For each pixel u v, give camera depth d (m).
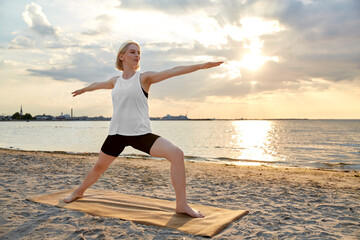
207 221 2.96
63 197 3.88
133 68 3.24
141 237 2.51
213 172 8.55
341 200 4.38
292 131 71.25
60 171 6.97
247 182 6.36
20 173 6.33
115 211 3.28
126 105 3.08
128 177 6.54
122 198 3.88
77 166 8.30
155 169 8.44
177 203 3.20
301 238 2.60
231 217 3.14
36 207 3.41
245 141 35.72
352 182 7.05
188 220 2.98
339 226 2.99
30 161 9.28
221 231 2.75
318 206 3.89
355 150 23.97
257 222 3.08
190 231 2.66
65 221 2.91
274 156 18.94
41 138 37.03
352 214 3.50
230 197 4.50
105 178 6.21
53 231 2.62
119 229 2.70
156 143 3.05
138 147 3.13
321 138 42.75
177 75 2.94
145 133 3.08
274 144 30.97
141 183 5.71
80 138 37.50
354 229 2.89
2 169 6.88
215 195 4.66
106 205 3.53
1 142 28.75
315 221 3.16
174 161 3.09
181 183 3.14
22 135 45.00
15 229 2.65
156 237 2.52
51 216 3.07
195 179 6.71
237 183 6.14
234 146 27.89
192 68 2.88
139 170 8.08
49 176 6.00
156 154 3.09
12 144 26.14
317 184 6.35
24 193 4.17
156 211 3.31
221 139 39.34
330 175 8.80
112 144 3.25
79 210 3.29
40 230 2.64
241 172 8.78
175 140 36.62
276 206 3.89
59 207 3.42
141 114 3.09
